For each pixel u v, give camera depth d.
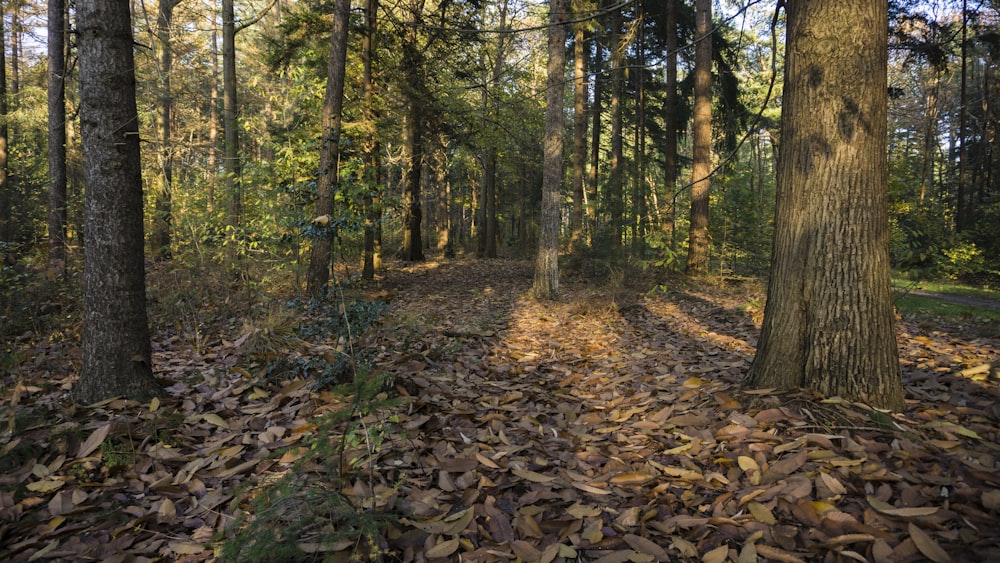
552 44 9.74
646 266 10.88
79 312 6.36
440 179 24.02
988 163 23.28
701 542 2.11
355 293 4.35
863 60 3.09
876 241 3.13
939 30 12.87
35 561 2.08
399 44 12.18
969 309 8.23
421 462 2.85
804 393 3.16
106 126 3.61
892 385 3.08
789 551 1.98
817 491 2.29
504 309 8.88
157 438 3.15
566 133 23.72
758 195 15.49
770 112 21.86
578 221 15.11
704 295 10.26
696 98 12.73
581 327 7.34
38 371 4.64
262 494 2.12
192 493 2.63
